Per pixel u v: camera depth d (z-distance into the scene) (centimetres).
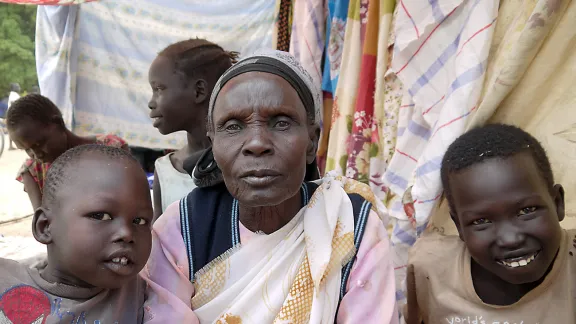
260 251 113
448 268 139
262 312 106
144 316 109
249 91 100
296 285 107
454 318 135
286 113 100
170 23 392
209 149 124
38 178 272
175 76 179
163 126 186
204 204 123
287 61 107
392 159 187
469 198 121
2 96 1412
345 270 108
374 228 113
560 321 122
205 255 119
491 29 153
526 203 115
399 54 177
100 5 375
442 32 169
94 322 103
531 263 116
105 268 101
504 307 127
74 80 370
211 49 188
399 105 197
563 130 141
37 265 125
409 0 171
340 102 226
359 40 218
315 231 110
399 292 184
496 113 152
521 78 145
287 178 100
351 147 218
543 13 133
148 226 108
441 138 156
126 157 110
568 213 142
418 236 163
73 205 101
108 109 388
